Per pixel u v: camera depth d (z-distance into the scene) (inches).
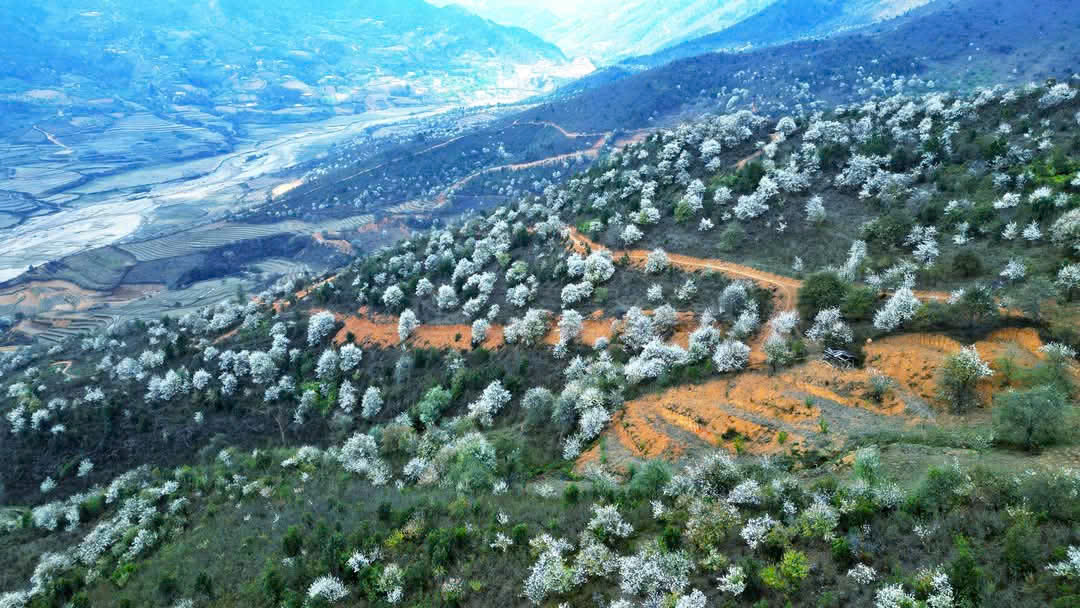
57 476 3924.7
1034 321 2242.9
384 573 1930.4
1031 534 1280.8
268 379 4453.7
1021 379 2014.0
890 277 2908.5
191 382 4589.1
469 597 1781.5
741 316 3021.7
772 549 1565.0
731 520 1700.3
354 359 4414.4
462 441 2928.2
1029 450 1722.4
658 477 2074.3
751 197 4156.0
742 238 3946.9
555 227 5108.3
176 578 2331.4
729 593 1466.5
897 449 1926.7
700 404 2613.2
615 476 2434.8
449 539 1995.6
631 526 1847.9
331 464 3225.9
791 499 1738.4
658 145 6166.3
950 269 2849.4
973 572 1238.3
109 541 2861.7
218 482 3213.6
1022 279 2561.5
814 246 3656.5
